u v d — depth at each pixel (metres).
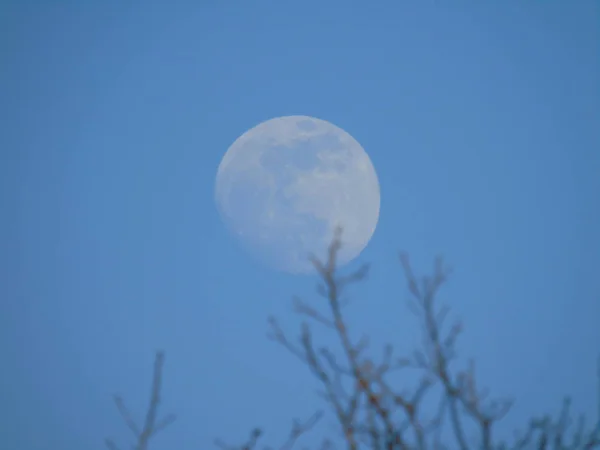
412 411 22.36
